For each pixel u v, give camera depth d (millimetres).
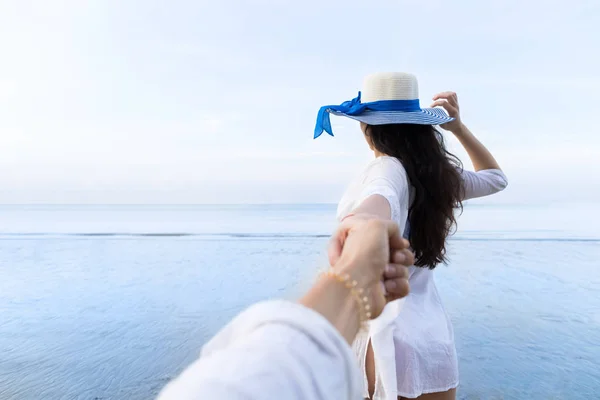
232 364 275
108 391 3781
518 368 4195
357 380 326
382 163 1489
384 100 1777
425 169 1615
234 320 342
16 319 5688
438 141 1767
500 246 10859
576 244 11180
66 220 24312
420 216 1631
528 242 11555
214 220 23266
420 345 1706
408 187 1578
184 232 16281
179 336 5020
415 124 1678
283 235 14422
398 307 1641
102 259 9742
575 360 4305
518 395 3693
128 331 5219
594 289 6742
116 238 13727
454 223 1810
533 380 3947
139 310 5984
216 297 6488
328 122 1812
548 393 3701
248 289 6879
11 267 8922
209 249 11070
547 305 6000
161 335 5059
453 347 1813
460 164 1900
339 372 310
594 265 8445
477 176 2033
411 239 1654
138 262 9305
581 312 5711
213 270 8336
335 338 322
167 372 4125
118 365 4301
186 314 5766
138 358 4457
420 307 1789
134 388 3830
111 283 7453
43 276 8070
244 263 8961
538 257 9305
